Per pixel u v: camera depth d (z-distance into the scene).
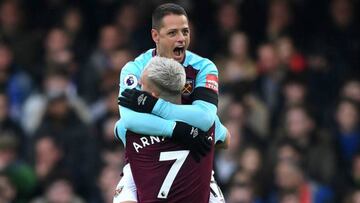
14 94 37.72
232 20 38.34
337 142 34.53
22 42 39.03
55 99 34.59
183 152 19.98
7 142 32.62
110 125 34.66
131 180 20.47
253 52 37.84
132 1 39.94
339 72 37.09
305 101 35.69
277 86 36.00
